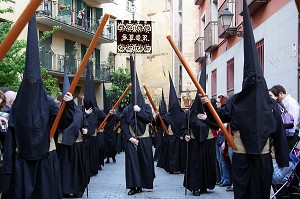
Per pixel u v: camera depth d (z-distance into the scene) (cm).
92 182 1193
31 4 395
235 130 616
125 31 1094
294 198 756
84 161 969
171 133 1384
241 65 1623
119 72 3425
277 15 1238
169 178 1277
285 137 620
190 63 3091
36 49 551
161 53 3981
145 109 1030
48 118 571
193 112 984
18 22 397
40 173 570
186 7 3100
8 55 1492
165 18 3969
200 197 944
